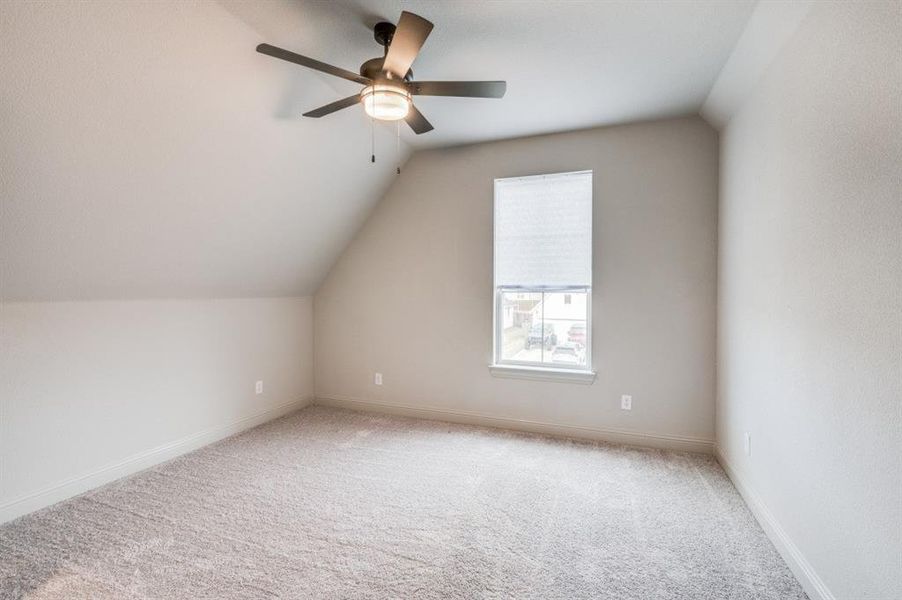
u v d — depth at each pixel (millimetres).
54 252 2188
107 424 2684
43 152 1833
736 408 2619
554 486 2619
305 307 4344
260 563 1871
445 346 3889
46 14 1545
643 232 3244
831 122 1563
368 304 4172
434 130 3404
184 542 2023
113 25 1708
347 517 2260
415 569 1841
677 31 2113
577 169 3412
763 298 2193
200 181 2525
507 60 2391
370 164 3580
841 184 1503
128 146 2082
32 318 2338
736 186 2631
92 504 2393
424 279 3947
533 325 3648
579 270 3455
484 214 3721
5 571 1801
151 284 2844
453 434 3539
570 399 3475
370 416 4039
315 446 3281
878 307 1301
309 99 2617
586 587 1733
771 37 1982
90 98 1822
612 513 2307
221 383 3467
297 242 3617
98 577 1769
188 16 1870
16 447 2264
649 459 3025
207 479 2711
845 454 1473
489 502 2424
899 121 1205
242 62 2189
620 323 3314
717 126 3000
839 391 1510
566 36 2162
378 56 2348
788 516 1893
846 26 1468
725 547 2008
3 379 2225
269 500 2439
